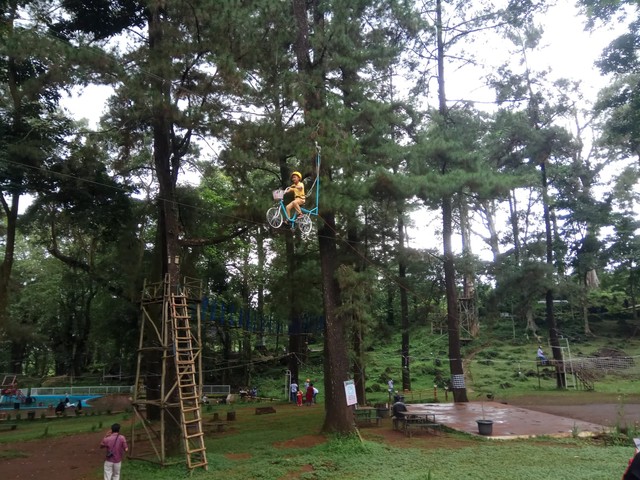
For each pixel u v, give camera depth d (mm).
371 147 16266
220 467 11945
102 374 47312
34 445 17297
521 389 29172
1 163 18969
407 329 26375
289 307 22531
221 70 13312
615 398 23062
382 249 22969
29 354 51625
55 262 41469
